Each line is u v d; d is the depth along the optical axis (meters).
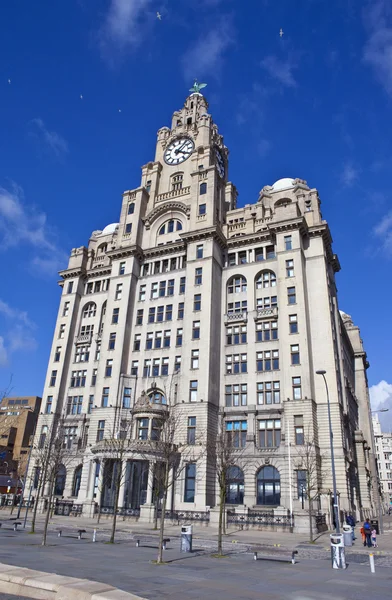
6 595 11.11
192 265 62.75
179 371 58.22
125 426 57.66
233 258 65.69
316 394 51.81
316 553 25.70
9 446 106.62
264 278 61.31
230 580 15.54
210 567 18.81
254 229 66.19
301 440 48.56
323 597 12.98
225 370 57.84
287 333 54.56
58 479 61.53
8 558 18.39
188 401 54.38
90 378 66.62
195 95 86.25
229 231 68.06
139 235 71.62
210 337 57.00
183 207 69.25
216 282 61.94
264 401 53.50
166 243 69.75
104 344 64.19
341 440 48.72
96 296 73.31
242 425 53.81
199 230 63.56
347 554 26.34
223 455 37.19
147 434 52.69
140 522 43.91
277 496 48.16
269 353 56.16
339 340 62.41
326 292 56.53
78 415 64.69
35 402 117.12
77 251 78.00
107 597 9.86
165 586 13.81
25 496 61.00
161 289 66.19
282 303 56.50
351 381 83.00
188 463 48.09
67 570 16.02
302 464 46.59
